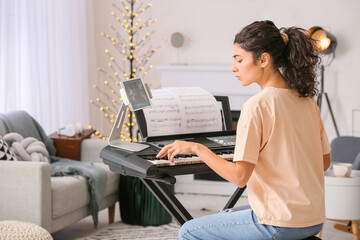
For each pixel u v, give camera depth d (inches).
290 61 75.9
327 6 198.1
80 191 143.1
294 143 73.7
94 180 147.6
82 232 154.3
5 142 140.7
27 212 129.1
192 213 175.0
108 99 219.3
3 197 130.3
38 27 178.7
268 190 74.0
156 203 158.9
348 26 197.2
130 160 89.7
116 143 98.7
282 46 76.0
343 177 138.6
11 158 138.9
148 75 214.4
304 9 199.8
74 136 171.9
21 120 159.8
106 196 157.0
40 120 176.7
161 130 99.2
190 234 79.0
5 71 163.0
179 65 204.7
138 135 203.6
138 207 158.9
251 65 76.3
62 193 135.0
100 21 216.7
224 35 206.2
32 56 173.3
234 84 200.7
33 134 162.6
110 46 216.8
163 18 210.5
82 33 204.8
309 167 75.1
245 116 73.6
